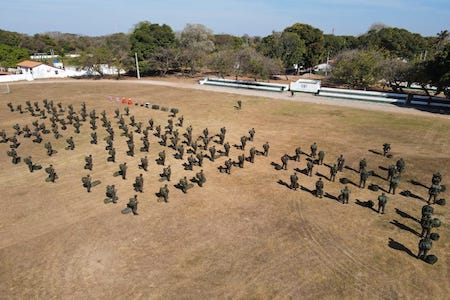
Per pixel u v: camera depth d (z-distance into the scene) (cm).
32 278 1303
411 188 1997
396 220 1662
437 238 1489
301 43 7519
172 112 3809
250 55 6009
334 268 1334
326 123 3369
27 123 3459
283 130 3144
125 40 8894
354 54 5484
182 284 1252
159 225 1628
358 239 1514
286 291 1217
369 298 1184
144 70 7056
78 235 1562
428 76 4097
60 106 3991
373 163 2361
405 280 1267
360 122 3403
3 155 2578
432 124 3319
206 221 1659
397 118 3553
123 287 1245
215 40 12462
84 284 1265
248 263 1360
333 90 4819
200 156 2300
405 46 8088
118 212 1750
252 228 1600
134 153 2584
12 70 8025
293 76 7919
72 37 17212
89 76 7250
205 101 4459
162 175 2172
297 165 2331
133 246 1476
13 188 2033
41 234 1577
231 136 2967
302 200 1856
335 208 1772
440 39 7794
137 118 3588
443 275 1288
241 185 2034
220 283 1255
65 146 2762
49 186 2055
